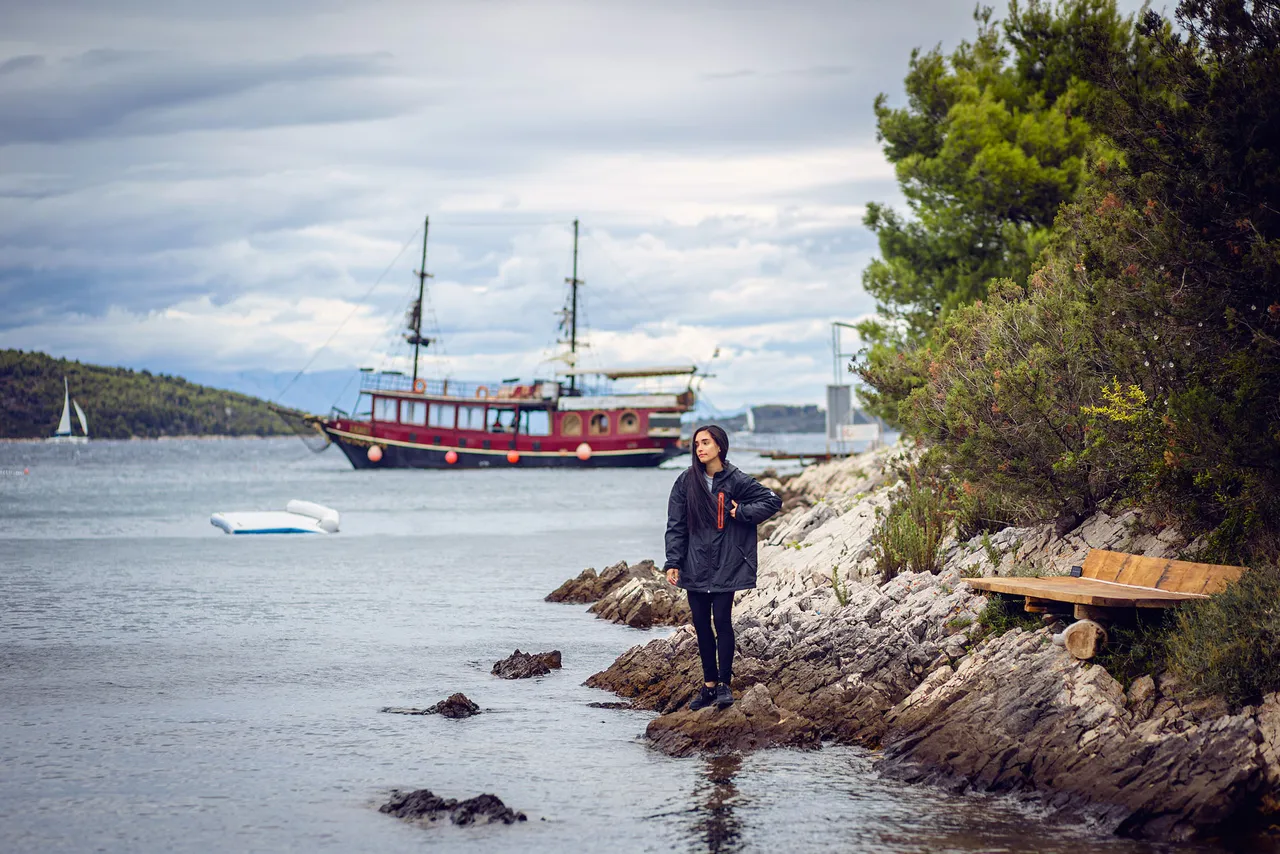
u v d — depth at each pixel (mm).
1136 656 8992
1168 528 11242
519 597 20672
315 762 9312
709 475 10445
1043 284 14242
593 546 31516
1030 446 12352
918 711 9633
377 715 11078
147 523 41594
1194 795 7543
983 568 12805
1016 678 9242
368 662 14055
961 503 14391
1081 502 12367
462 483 78250
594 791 8539
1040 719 8766
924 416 14133
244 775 8930
